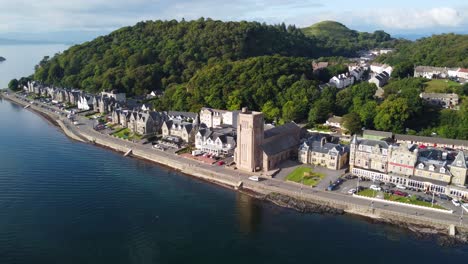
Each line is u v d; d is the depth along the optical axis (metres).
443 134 180.12
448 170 130.50
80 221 115.56
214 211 122.88
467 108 190.75
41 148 189.25
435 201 121.56
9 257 97.56
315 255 98.69
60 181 145.88
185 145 187.62
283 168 153.88
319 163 155.50
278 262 96.19
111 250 101.44
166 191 138.38
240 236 108.00
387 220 115.19
